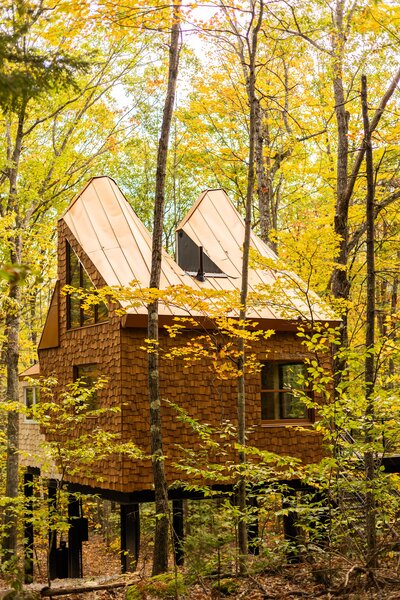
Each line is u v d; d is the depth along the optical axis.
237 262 18.66
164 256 18.05
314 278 20.14
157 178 12.98
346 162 20.58
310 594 9.48
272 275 17.78
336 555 10.23
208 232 19.38
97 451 13.48
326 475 10.62
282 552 10.52
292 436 17.08
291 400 17.45
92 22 12.28
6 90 6.31
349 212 20.38
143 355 15.89
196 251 18.72
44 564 21.23
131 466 15.37
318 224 22.52
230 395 16.59
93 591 10.59
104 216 18.45
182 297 12.48
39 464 21.08
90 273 17.23
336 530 10.89
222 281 17.83
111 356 16.03
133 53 22.52
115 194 19.00
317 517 10.56
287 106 24.56
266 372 17.19
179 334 16.19
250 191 13.05
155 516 11.31
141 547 18.39
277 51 24.19
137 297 12.52
